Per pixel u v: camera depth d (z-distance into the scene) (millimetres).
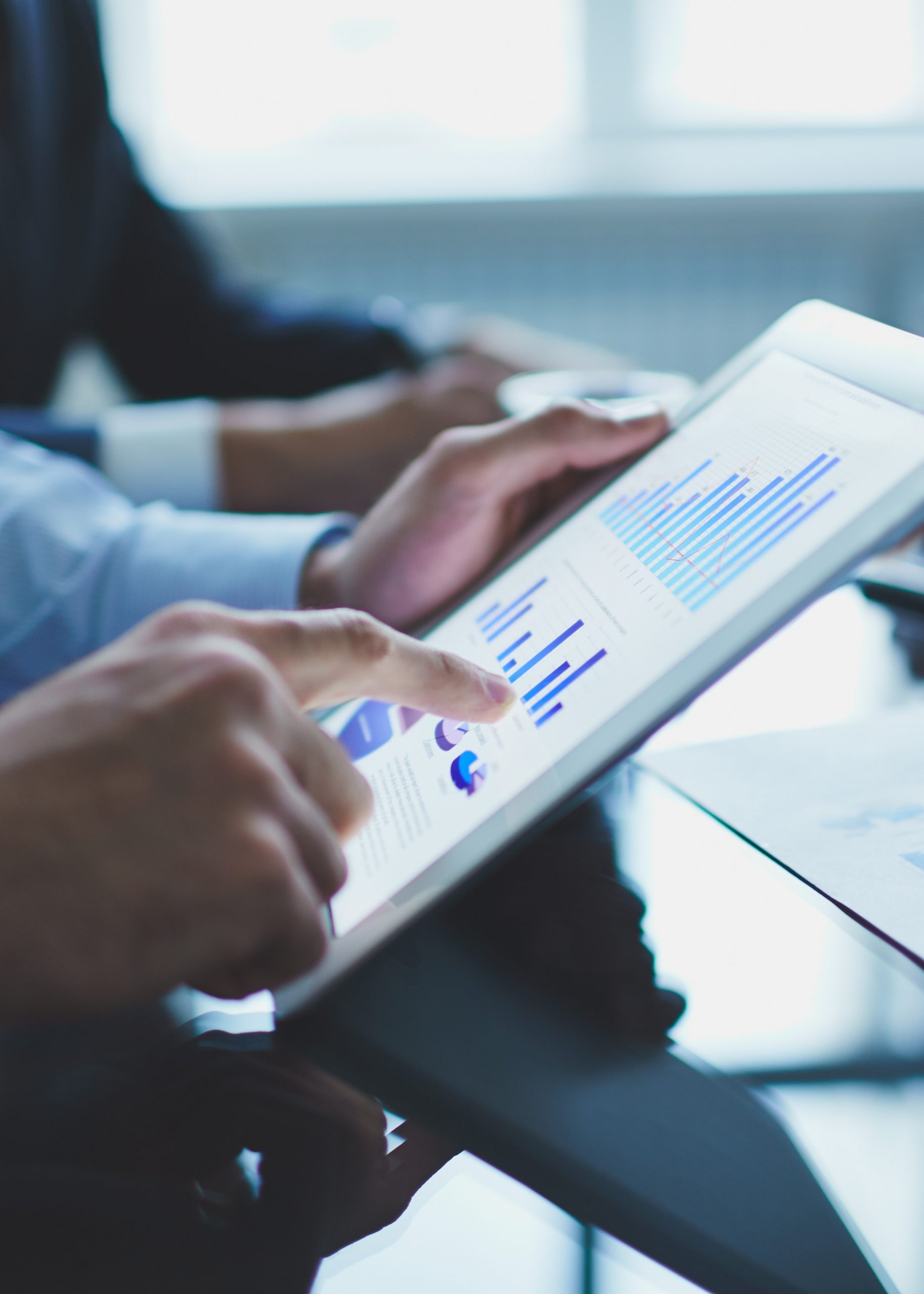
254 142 2584
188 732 241
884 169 2381
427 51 2516
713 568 347
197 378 1283
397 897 315
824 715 482
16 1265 209
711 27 2461
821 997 297
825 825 375
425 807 348
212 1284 205
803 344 434
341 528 599
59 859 226
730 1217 222
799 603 309
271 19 2504
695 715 496
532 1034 288
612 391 707
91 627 532
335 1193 228
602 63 2500
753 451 393
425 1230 221
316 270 2533
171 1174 238
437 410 854
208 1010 311
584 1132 249
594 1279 205
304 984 304
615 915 340
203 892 229
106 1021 305
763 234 2418
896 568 659
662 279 2494
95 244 1195
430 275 2529
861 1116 250
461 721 345
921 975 303
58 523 550
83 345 1390
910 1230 219
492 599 454
